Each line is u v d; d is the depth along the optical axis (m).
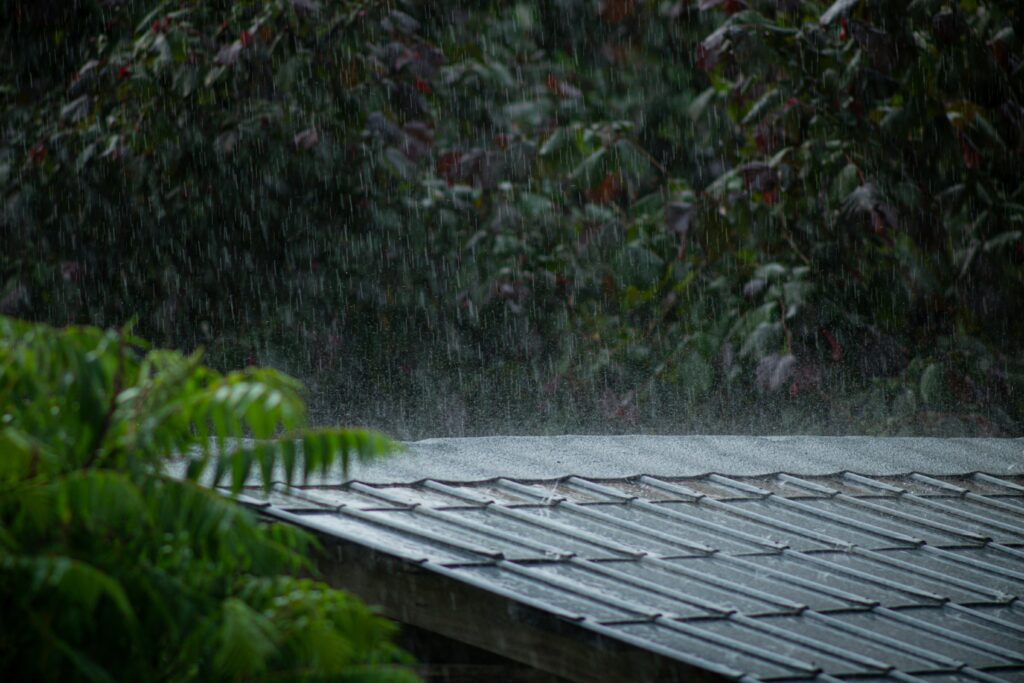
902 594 5.34
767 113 11.45
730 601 4.90
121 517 3.43
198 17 12.30
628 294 12.59
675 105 12.64
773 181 11.44
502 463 6.50
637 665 4.28
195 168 12.00
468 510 5.58
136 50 12.09
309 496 5.21
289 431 3.57
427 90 12.19
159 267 12.45
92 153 12.05
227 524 3.41
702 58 11.23
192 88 11.62
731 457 7.23
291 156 11.84
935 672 4.53
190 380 3.66
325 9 11.91
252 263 12.41
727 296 12.37
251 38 11.57
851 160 11.51
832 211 11.62
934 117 11.56
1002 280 12.20
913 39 11.24
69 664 3.36
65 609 3.28
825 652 4.52
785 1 11.38
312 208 12.24
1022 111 11.92
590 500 6.04
